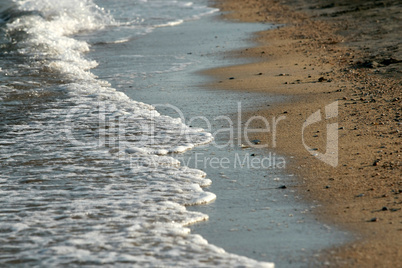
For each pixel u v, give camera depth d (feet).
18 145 66.13
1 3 197.77
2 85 94.84
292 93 87.40
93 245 42.22
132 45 141.49
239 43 140.26
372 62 104.01
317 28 153.89
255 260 40.01
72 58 120.16
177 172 57.67
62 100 86.17
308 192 51.57
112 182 54.95
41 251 41.47
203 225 45.96
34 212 48.14
